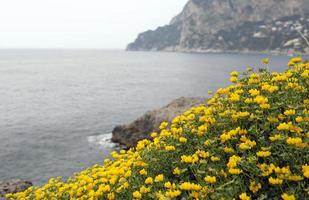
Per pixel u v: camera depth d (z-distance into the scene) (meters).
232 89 8.61
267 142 6.16
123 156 9.12
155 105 56.16
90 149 31.19
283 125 6.00
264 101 6.81
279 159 5.82
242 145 6.04
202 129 7.10
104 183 7.55
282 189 5.44
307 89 7.41
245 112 6.84
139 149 8.28
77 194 7.59
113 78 108.25
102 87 83.88
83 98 65.25
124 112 50.22
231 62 173.12
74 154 29.84
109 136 35.41
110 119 45.16
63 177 24.44
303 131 6.14
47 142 34.06
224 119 7.23
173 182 6.45
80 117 46.53
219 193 5.33
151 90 75.44
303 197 5.08
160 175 6.31
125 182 6.74
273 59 185.38
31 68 161.88
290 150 5.63
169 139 7.65
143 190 6.19
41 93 73.81
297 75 7.96
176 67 153.62
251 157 5.66
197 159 6.31
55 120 44.69
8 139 35.38
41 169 26.31
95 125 41.50
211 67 143.25
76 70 147.75
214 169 5.99
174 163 6.80
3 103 60.06
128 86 84.62
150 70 140.62
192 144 7.37
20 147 32.41
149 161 7.24
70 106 56.03
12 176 24.97
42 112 50.91
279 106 6.91
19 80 104.00
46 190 9.41
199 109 8.35
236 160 5.78
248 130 6.47
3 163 27.84
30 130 39.31
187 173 6.66
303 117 6.31
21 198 9.91
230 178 5.82
